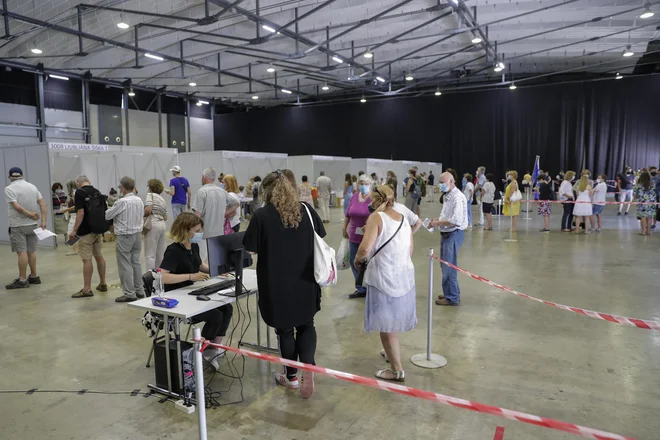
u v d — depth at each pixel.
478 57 16.44
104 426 2.67
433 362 3.46
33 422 2.71
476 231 10.77
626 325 4.26
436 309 4.80
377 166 20.58
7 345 3.93
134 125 20.86
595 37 13.89
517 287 5.63
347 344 3.89
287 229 2.81
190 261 3.40
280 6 11.68
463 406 1.58
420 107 24.83
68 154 11.76
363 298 5.28
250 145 28.22
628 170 14.08
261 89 21.70
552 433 2.55
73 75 17.50
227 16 11.49
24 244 5.87
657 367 3.37
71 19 11.90
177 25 12.80
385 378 3.19
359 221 4.94
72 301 5.23
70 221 8.38
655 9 12.35
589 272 6.41
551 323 4.34
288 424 2.67
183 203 9.98
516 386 3.10
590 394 2.98
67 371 3.42
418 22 13.31
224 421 2.71
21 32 11.51
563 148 22.20
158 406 2.90
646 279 5.97
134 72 17.70
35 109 16.77
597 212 10.54
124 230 5.04
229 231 5.56
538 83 22.45
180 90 22.12
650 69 20.58
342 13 12.38
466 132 24.12
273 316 2.79
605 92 21.14
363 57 17.31
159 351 3.04
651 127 20.45
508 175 10.12
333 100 26.09
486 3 12.21
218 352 3.47
